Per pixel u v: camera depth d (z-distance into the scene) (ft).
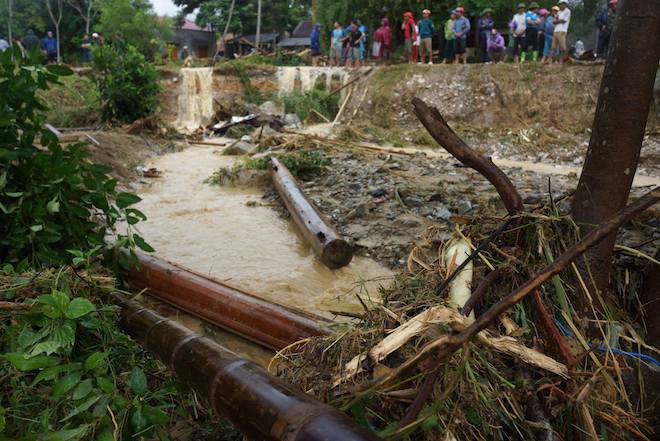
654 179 36.63
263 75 73.77
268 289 17.71
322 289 17.89
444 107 55.36
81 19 122.31
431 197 25.76
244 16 141.69
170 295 14.43
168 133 51.06
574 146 47.34
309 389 7.40
